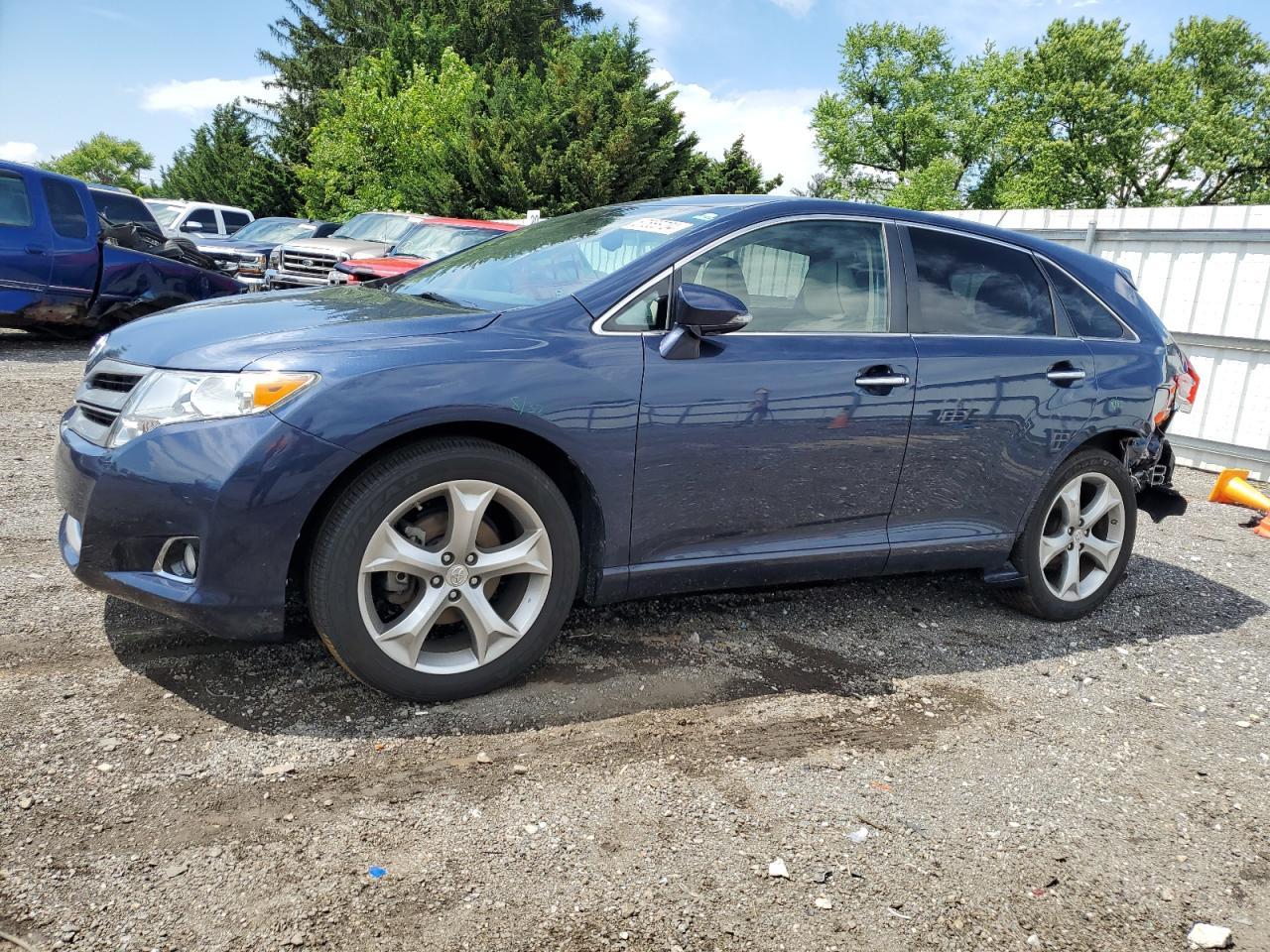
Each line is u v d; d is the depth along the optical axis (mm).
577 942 2035
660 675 3383
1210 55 61312
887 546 3729
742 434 3271
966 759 3014
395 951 1962
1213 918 2328
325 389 2658
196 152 68688
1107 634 4297
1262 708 3627
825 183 68938
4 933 1907
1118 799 2854
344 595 2746
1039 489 4066
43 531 4363
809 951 2076
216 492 2594
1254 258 8102
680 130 37562
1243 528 6637
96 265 10180
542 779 2654
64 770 2480
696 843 2428
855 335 3564
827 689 3418
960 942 2152
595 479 3061
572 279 3338
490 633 2986
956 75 65125
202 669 3096
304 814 2398
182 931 1962
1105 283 4422
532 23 53312
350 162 35750
